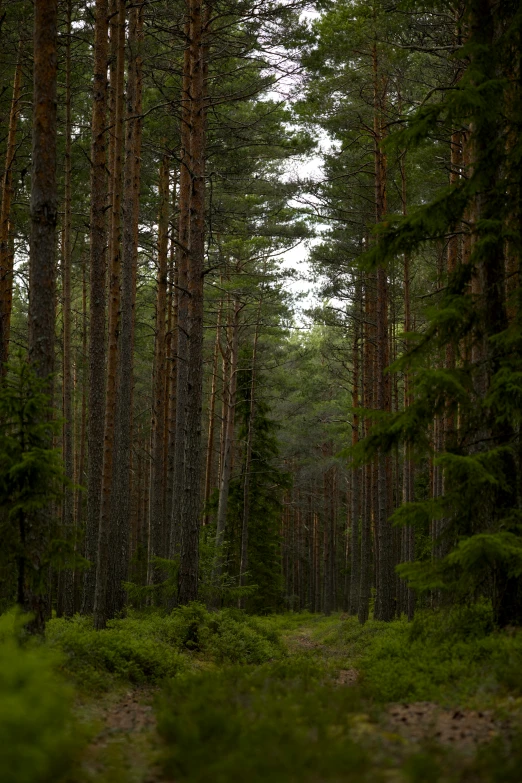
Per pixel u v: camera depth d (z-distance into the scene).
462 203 11.25
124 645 11.48
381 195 22.92
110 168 20.77
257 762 5.43
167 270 26.31
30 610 10.29
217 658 14.63
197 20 17.69
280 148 23.81
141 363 43.41
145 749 6.73
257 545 36.78
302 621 41.97
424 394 10.98
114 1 19.14
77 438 41.78
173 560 18.11
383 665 10.53
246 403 36.31
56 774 5.40
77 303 41.38
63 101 25.06
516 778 5.13
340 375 33.56
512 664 8.57
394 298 30.25
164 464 28.00
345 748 5.83
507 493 10.59
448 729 6.73
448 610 11.23
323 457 47.28
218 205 25.75
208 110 22.78
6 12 19.64
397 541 33.81
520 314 10.35
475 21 11.55
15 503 9.63
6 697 4.86
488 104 10.67
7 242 21.41
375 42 18.97
